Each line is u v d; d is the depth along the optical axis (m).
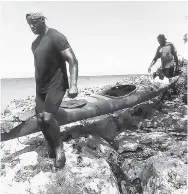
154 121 5.42
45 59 3.33
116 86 5.41
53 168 3.51
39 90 3.47
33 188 3.22
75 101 4.32
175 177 3.47
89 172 3.48
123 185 3.78
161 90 5.93
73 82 3.30
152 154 4.23
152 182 3.53
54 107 3.40
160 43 6.78
